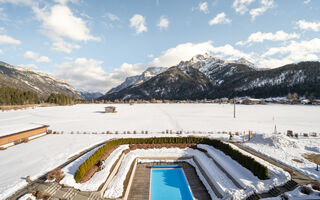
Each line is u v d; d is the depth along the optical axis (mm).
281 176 14609
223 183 15117
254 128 37281
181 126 40781
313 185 12898
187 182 17094
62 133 34062
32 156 21578
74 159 20641
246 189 13695
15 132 27406
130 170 19016
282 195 12250
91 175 16203
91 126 41969
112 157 20422
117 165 18875
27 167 18188
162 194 15531
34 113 71750
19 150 24000
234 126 39875
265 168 14531
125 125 43000
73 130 37469
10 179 15469
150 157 22656
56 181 14844
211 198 14422
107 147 22438
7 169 17719
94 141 28438
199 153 23000
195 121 47906
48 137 31406
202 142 25859
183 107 104500
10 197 12750
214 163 19453
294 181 13836
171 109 90375
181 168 20406
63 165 18734
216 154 21094
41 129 32625
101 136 31797
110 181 15938
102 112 76125
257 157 19156
